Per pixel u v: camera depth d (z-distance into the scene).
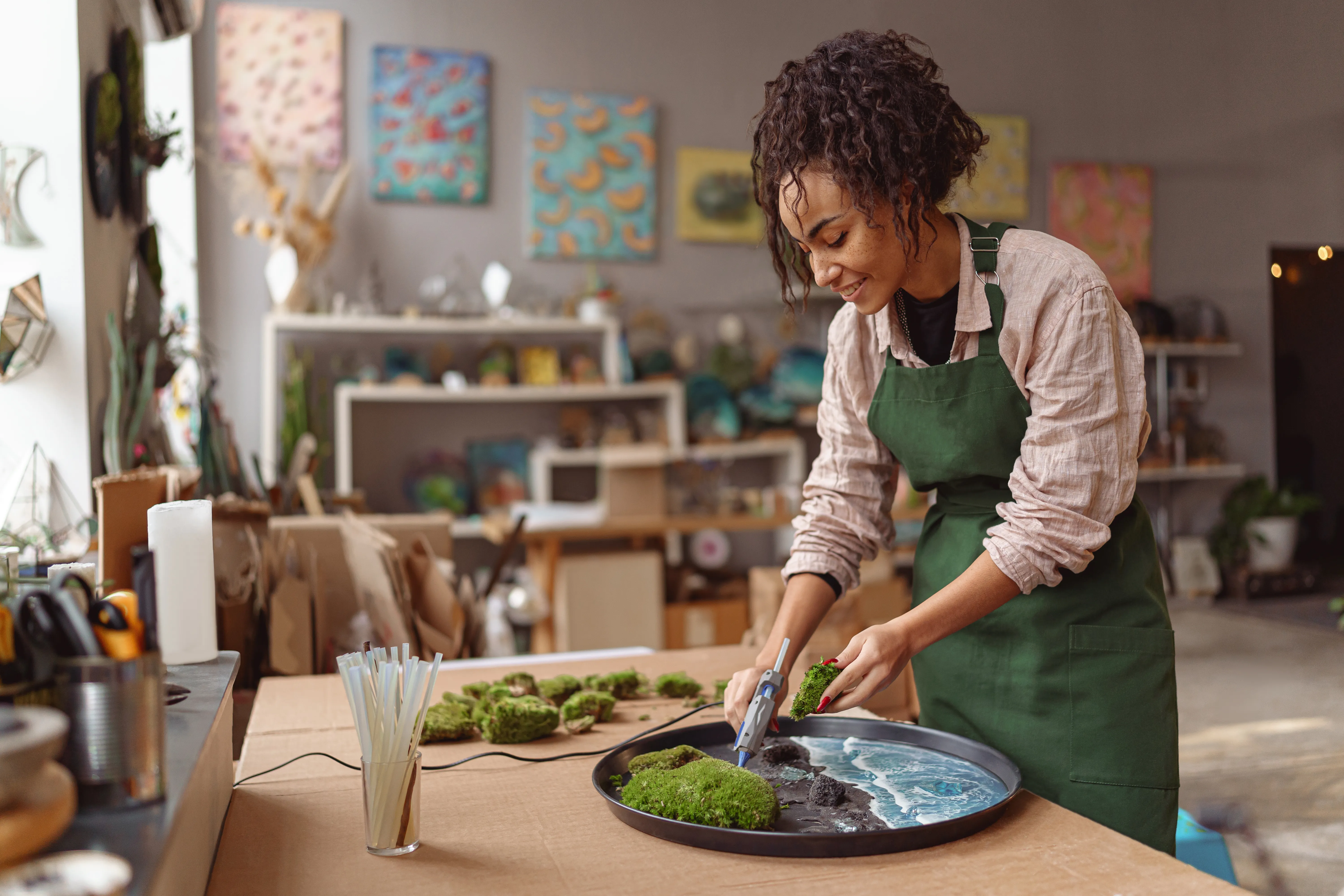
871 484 1.47
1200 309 6.57
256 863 0.92
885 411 1.38
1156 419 6.64
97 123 2.43
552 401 5.46
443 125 5.23
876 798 1.06
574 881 0.87
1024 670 1.29
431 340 5.27
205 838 0.87
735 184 5.71
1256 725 4.04
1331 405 7.70
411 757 0.94
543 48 5.41
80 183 2.38
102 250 2.58
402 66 5.17
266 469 4.78
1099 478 1.18
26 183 2.34
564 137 5.43
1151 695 1.25
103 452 2.52
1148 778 1.25
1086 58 6.43
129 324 2.87
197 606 1.10
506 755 1.21
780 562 5.73
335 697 1.53
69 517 2.35
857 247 1.12
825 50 1.13
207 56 4.91
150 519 1.10
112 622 0.72
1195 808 3.15
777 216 1.23
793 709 1.10
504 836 0.98
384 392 4.90
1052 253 1.22
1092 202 6.42
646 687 1.55
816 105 1.10
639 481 5.11
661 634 4.93
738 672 1.33
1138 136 6.55
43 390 2.35
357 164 5.14
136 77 2.94
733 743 1.24
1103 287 1.19
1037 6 6.31
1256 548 6.73
